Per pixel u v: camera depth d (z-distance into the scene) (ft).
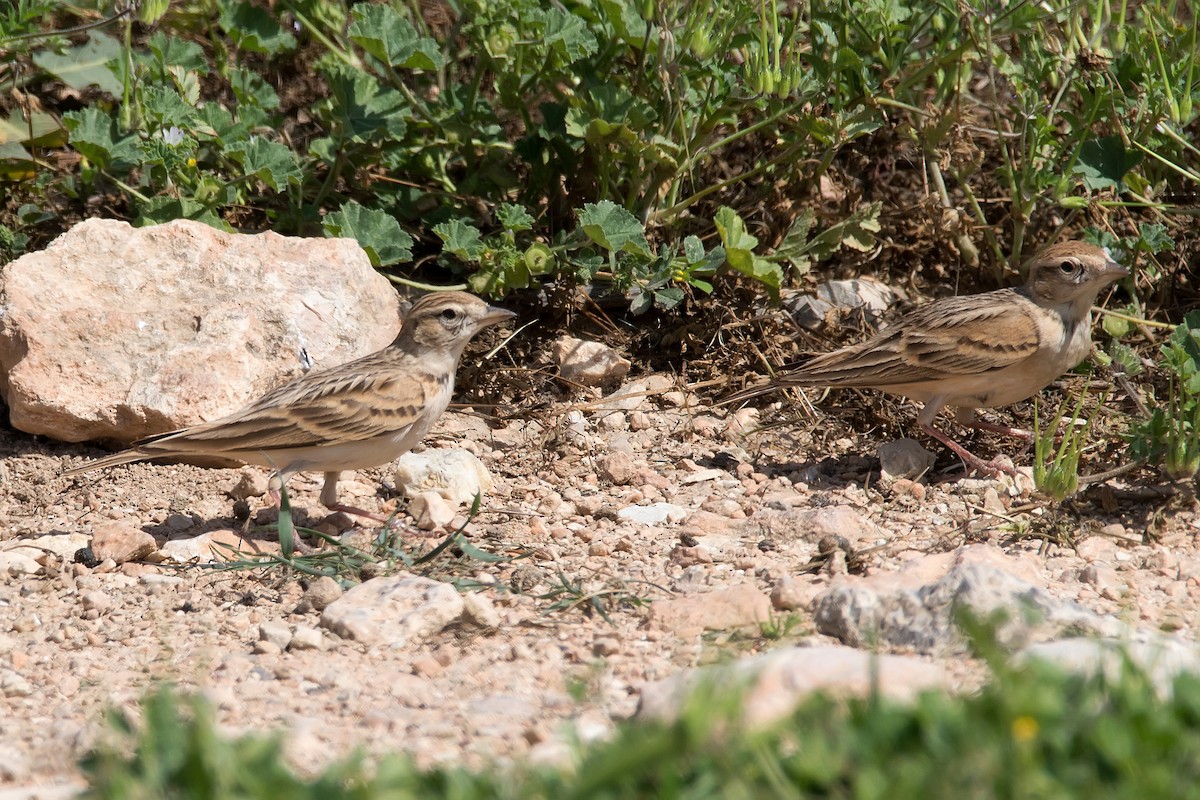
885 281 51.65
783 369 46.98
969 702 22.06
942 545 34.96
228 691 26.78
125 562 34.65
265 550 35.53
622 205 48.93
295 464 36.42
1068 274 40.09
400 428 37.09
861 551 33.96
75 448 42.42
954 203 52.85
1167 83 45.34
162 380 41.34
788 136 50.49
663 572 33.86
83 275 43.16
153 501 39.32
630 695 26.50
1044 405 45.06
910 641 27.84
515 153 51.31
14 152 48.67
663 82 46.65
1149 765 20.29
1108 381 45.29
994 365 40.06
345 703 26.43
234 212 50.08
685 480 41.06
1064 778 20.22
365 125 48.42
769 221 50.98
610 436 44.47
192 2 53.57
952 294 51.24
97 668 28.73
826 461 42.55
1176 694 21.97
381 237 47.39
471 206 50.83
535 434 44.93
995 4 50.31
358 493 40.50
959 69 48.96
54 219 49.55
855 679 24.00
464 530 36.55
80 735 24.61
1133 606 30.42
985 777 19.76
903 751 21.01
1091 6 50.57
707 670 23.80
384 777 20.59
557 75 49.44
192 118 47.78
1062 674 22.50
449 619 30.12
